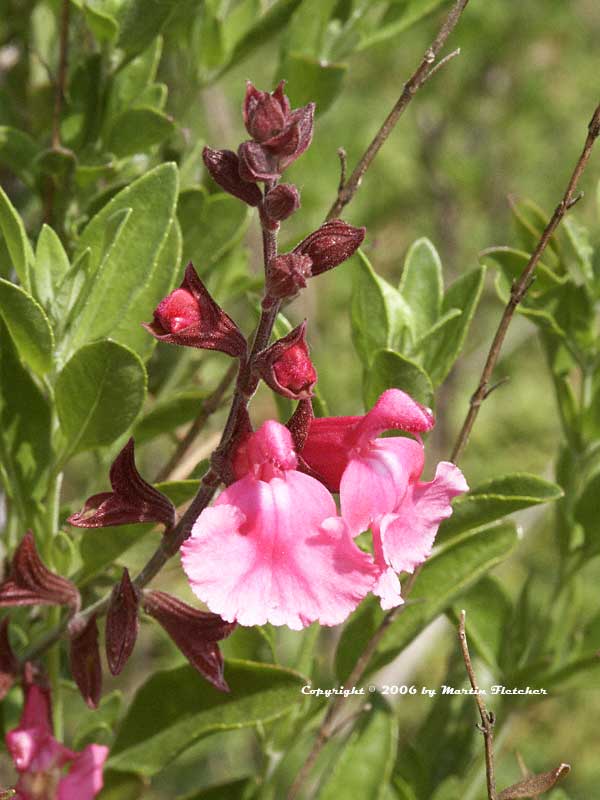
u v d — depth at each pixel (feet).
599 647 0.87
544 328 0.86
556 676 0.86
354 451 0.65
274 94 0.64
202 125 1.41
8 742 0.73
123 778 0.79
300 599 0.62
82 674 0.72
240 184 0.65
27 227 0.94
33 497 0.79
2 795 0.74
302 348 0.63
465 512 0.78
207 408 0.84
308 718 0.84
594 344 0.86
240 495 0.63
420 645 1.03
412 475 0.66
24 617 0.84
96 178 0.86
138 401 0.75
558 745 1.64
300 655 0.84
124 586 0.68
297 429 0.65
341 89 0.90
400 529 0.65
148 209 0.77
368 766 0.84
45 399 0.78
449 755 0.89
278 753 0.84
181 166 0.93
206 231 0.87
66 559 0.79
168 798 1.67
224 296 0.95
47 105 0.90
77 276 0.77
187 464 0.92
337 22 0.94
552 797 0.88
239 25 0.92
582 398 0.86
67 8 0.84
